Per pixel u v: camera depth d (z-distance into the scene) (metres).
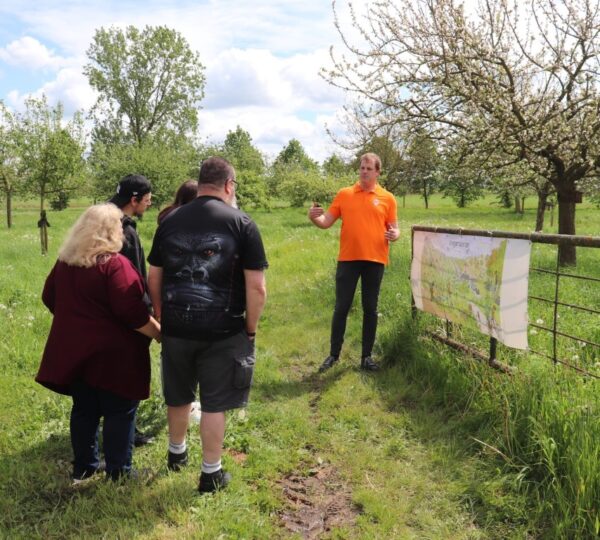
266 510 2.99
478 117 9.00
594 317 5.55
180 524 2.79
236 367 2.98
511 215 31.27
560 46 8.95
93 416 3.13
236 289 2.96
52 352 2.96
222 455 3.52
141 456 3.52
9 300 7.51
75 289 2.93
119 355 2.97
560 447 3.05
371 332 5.12
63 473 3.28
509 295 3.89
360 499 3.09
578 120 9.23
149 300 3.15
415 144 10.35
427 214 33.56
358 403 4.40
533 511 2.83
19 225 26.84
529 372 3.73
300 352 5.80
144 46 47.31
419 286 5.41
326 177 30.59
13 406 4.22
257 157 55.81
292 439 3.83
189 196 3.68
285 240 15.16
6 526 2.78
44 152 15.70
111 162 32.09
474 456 3.43
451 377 4.39
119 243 2.99
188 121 49.47
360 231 4.96
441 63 8.73
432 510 2.98
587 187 11.82
